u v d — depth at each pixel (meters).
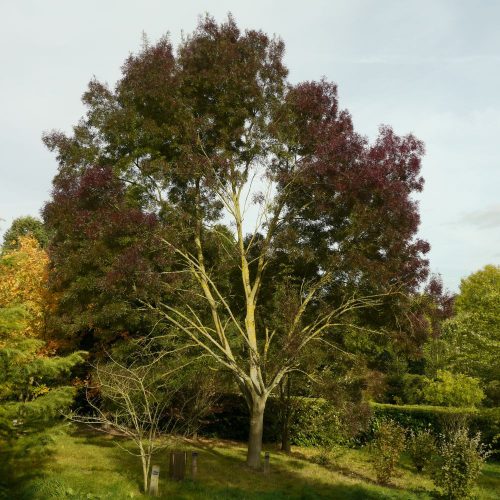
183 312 14.02
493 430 16.98
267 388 12.62
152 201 13.12
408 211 12.02
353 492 10.11
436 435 17.59
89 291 12.84
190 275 13.38
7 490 8.41
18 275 14.73
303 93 13.33
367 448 16.45
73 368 16.20
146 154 12.89
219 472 11.45
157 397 12.22
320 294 14.02
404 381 26.48
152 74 12.54
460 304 32.28
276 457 14.12
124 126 12.90
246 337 13.50
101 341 15.38
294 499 9.52
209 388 14.74
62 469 10.18
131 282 11.54
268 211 13.36
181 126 12.84
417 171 12.73
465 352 19.03
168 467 11.37
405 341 12.82
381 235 12.25
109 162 13.57
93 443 13.68
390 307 13.22
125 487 9.20
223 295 15.33
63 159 13.93
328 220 13.23
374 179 11.80
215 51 13.06
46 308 15.10
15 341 8.45
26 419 8.05
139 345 13.30
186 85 13.12
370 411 12.20
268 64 13.88
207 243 14.04
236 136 13.02
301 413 16.45
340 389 12.10
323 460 14.21
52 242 14.66
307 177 12.56
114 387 10.33
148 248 11.71
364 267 11.84
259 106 13.26
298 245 13.27
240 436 17.52
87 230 11.41
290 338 11.62
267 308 14.95
